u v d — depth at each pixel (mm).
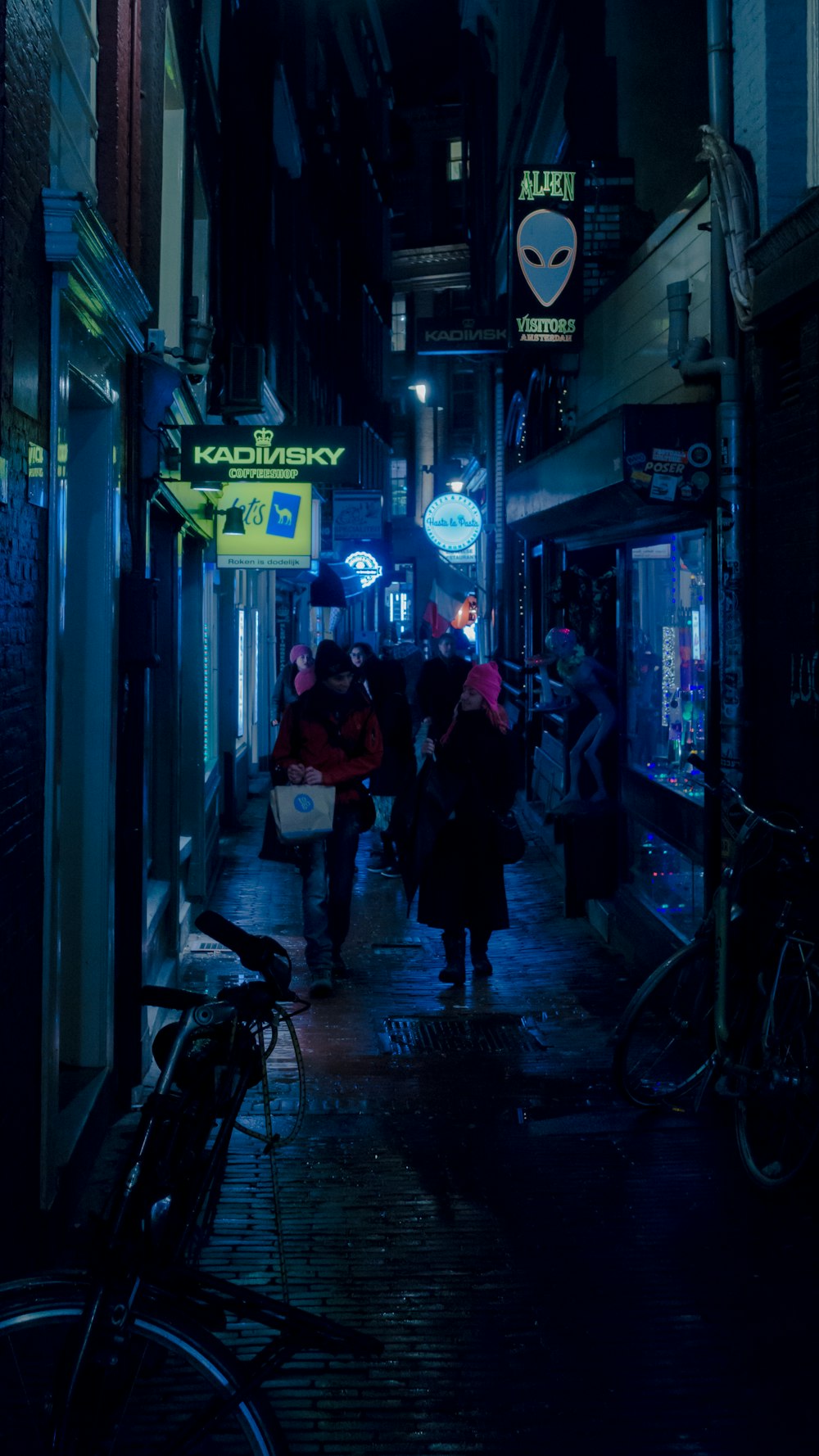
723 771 6430
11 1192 3584
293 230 20156
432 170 44500
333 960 8328
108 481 5375
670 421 6566
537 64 14328
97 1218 2381
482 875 8211
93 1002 5418
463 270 43562
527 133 15805
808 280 5312
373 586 40750
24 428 3729
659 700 8336
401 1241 4469
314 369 24391
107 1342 2287
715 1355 3697
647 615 8719
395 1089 6125
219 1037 2533
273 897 10922
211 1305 2418
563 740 11312
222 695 14352
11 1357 2414
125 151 5961
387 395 38875
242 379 10781
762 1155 4953
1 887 3451
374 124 35094
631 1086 5719
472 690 8078
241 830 14406
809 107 6082
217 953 8914
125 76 5961
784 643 5922
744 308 6203
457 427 43344
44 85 4031
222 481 7336
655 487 6555
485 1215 4684
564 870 10344
